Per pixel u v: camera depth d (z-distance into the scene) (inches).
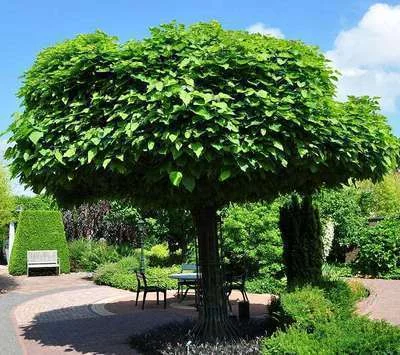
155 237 788.0
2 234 704.4
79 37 244.1
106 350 290.8
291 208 343.0
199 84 218.5
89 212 920.3
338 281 336.5
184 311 445.7
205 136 207.5
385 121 263.0
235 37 231.1
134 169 224.4
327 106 230.1
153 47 225.0
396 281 588.7
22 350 299.9
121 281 639.1
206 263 274.8
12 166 251.1
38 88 244.7
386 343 169.6
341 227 737.0
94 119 226.4
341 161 238.7
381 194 1005.2
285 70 227.0
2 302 533.6
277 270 568.1
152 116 205.5
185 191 241.4
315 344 173.8
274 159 218.4
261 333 283.1
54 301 533.3
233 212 573.3
